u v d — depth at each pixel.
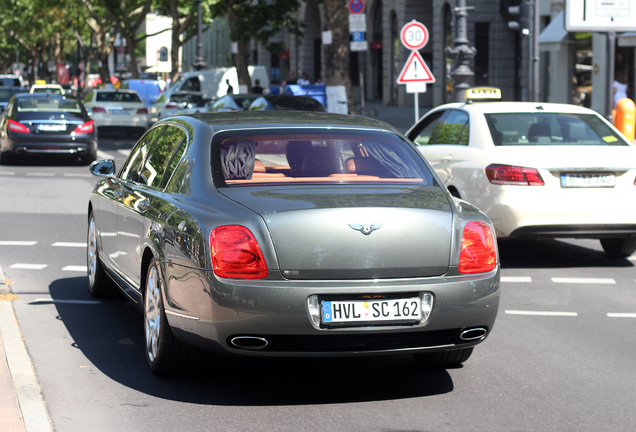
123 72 77.69
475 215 7.33
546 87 47.91
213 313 6.76
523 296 11.39
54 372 7.73
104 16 83.19
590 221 12.71
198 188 7.46
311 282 6.74
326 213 6.83
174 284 7.13
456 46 27.34
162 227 7.43
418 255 6.91
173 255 7.16
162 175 8.25
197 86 50.56
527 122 13.68
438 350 7.09
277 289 6.68
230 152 7.68
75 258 13.35
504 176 12.73
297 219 6.80
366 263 6.80
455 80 27.56
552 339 9.23
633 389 7.55
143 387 7.38
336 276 6.79
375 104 71.62
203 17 68.31
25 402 6.70
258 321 6.68
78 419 6.58
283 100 30.78
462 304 6.98
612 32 22.00
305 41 84.00
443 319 6.93
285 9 47.66
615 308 10.74
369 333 6.83
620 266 13.55
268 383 7.57
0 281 10.62
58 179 24.92
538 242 15.91
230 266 6.74
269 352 6.82
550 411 6.95
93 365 7.97
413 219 6.96
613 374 7.98
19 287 11.27
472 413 6.87
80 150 28.83
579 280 12.43
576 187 12.73
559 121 13.77
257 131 7.93
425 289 6.88
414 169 7.90
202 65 54.69
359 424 6.58
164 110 45.97
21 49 145.75
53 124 28.64
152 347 7.66
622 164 12.82
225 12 53.50
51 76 118.56
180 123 8.56
